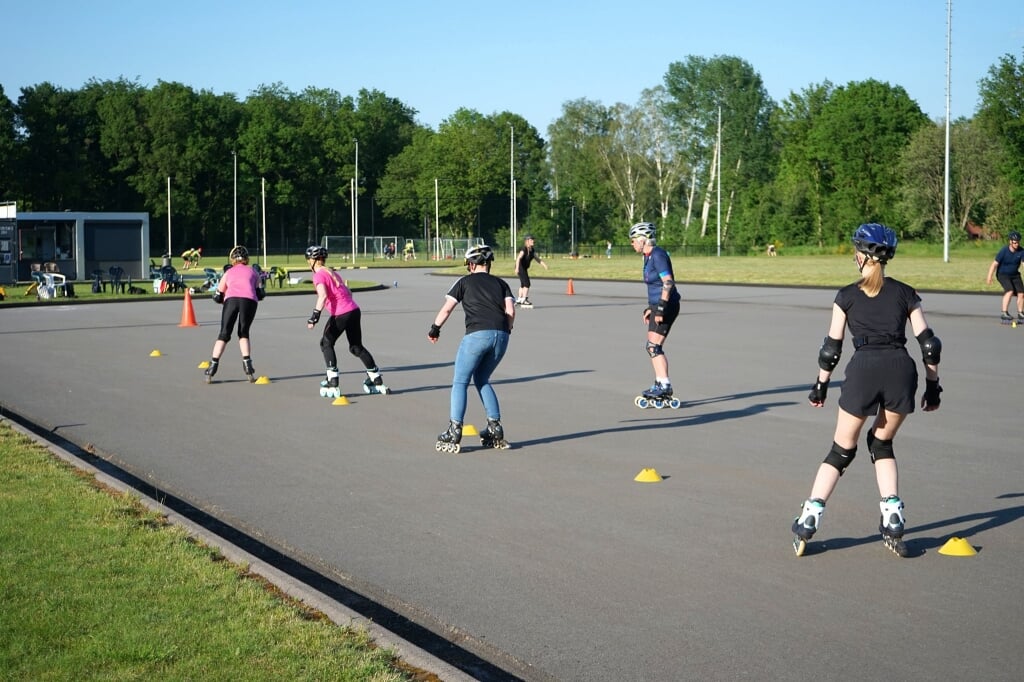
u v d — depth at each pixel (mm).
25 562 5879
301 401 12875
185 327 24000
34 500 7316
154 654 4574
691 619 5375
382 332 22328
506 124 117188
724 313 26797
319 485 8414
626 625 5301
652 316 12164
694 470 8922
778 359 16969
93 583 5527
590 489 8250
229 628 4914
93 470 8414
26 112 98438
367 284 43469
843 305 6484
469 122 128375
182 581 5582
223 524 7266
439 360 17109
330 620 5113
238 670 4438
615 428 10984
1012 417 11484
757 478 8602
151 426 11133
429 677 4445
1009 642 5043
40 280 35188
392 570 6215
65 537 6379
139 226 47156
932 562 6332
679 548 6625
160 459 9438
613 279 47031
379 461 9352
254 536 6965
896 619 5363
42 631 4848
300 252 112750
